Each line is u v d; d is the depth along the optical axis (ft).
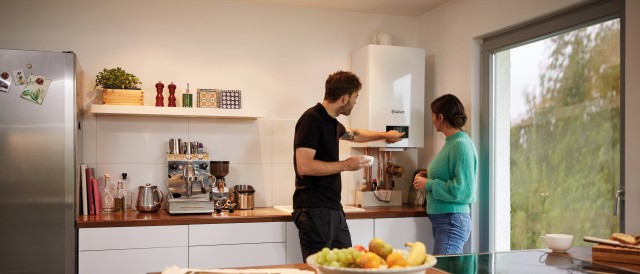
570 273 5.94
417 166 14.98
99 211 12.08
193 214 11.93
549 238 7.41
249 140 13.61
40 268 10.60
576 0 10.30
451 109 11.39
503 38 12.40
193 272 6.11
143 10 12.98
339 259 5.13
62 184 10.73
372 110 13.41
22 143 10.59
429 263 5.20
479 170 13.05
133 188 12.76
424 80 14.01
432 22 14.57
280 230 11.76
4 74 10.55
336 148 10.59
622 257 6.67
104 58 12.71
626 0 9.30
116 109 11.93
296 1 13.73
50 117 10.75
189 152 12.41
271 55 13.91
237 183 13.48
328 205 10.41
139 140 12.82
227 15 13.58
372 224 12.42
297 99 14.06
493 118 12.85
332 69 14.39
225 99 12.80
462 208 11.36
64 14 12.48
